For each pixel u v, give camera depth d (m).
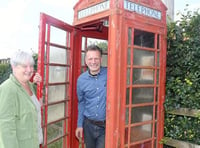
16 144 1.91
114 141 2.50
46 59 2.71
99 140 2.89
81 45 3.43
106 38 3.80
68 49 3.26
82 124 3.11
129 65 2.62
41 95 2.56
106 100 2.62
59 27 2.96
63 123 3.21
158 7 2.92
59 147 3.15
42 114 2.61
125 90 2.57
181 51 3.01
